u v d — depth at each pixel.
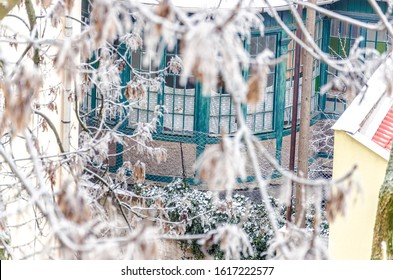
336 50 23.83
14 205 13.91
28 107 6.02
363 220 14.63
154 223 16.28
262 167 21.45
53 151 15.93
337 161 14.86
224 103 21.25
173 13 5.32
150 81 14.32
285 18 21.34
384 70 7.37
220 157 5.14
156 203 13.69
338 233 15.02
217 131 21.31
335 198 5.96
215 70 5.00
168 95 21.22
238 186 20.83
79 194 5.68
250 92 5.38
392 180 11.30
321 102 23.70
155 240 5.59
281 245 5.87
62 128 15.82
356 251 14.81
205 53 4.95
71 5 7.76
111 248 5.30
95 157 13.05
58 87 13.06
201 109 21.06
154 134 21.34
